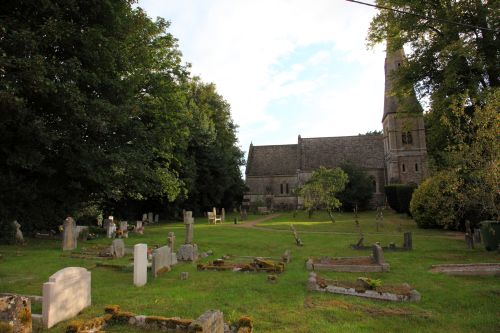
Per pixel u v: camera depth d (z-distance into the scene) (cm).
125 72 2170
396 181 5053
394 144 5144
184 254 1414
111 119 1850
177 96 2641
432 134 2608
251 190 6525
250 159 6838
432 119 2622
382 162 5909
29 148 1712
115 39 1945
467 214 2203
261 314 766
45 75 1518
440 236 2189
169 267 1224
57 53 1747
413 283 1028
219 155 4788
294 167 6512
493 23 2294
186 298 870
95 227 2612
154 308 792
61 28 1562
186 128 2856
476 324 724
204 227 2842
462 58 2394
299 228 2733
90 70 1820
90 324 620
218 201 4950
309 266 1229
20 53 1444
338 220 3538
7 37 1447
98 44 1744
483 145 1427
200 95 5072
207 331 559
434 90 2662
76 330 595
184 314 757
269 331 670
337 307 816
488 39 2325
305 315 760
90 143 1939
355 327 697
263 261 1237
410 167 5066
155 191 2564
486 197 1448
